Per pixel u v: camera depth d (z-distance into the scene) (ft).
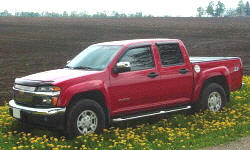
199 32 159.94
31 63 75.00
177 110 28.25
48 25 183.52
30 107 23.36
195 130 25.85
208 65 30.53
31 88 23.45
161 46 27.91
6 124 26.25
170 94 27.91
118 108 25.31
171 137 23.58
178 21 233.35
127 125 27.30
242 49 106.42
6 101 39.70
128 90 25.55
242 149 21.84
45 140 22.25
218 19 257.34
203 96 29.96
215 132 25.03
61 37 131.95
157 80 26.99
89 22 213.05
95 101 24.20
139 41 27.09
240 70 32.96
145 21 230.89
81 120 23.43
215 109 30.76
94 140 22.61
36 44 110.63
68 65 27.43
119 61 25.53
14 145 22.20
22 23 190.29
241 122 27.63
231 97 35.58
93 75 24.17
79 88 23.27
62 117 22.65
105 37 134.10
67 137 23.36
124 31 159.33
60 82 22.90
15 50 96.53
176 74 28.17
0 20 205.16
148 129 25.88
